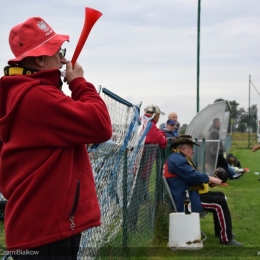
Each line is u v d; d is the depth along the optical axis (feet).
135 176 17.63
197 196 21.24
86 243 12.03
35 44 8.70
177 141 21.83
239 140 157.07
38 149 8.23
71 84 8.89
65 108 8.13
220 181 21.17
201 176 20.88
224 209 21.13
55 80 8.56
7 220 8.30
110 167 13.58
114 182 14.20
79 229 8.27
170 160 21.45
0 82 8.51
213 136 41.11
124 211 15.90
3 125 8.32
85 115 8.26
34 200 8.13
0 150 8.96
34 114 8.13
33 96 8.14
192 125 41.65
